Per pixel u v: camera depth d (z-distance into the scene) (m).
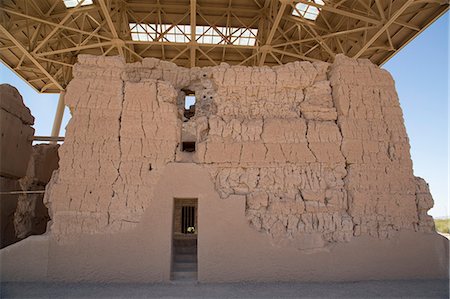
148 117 6.92
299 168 6.92
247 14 16.41
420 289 5.77
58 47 17.27
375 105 7.30
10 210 8.74
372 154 7.02
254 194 6.72
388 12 12.88
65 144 6.64
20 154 9.09
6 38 15.56
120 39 15.00
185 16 15.68
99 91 6.95
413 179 7.04
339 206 6.76
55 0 14.70
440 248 6.77
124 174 6.62
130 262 6.25
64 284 5.97
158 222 6.44
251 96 7.44
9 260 6.13
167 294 5.38
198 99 7.84
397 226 6.75
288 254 6.44
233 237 6.43
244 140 6.98
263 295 5.37
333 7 13.79
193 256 7.69
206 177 6.70
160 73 7.90
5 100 8.23
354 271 6.46
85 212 6.39
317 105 7.39
